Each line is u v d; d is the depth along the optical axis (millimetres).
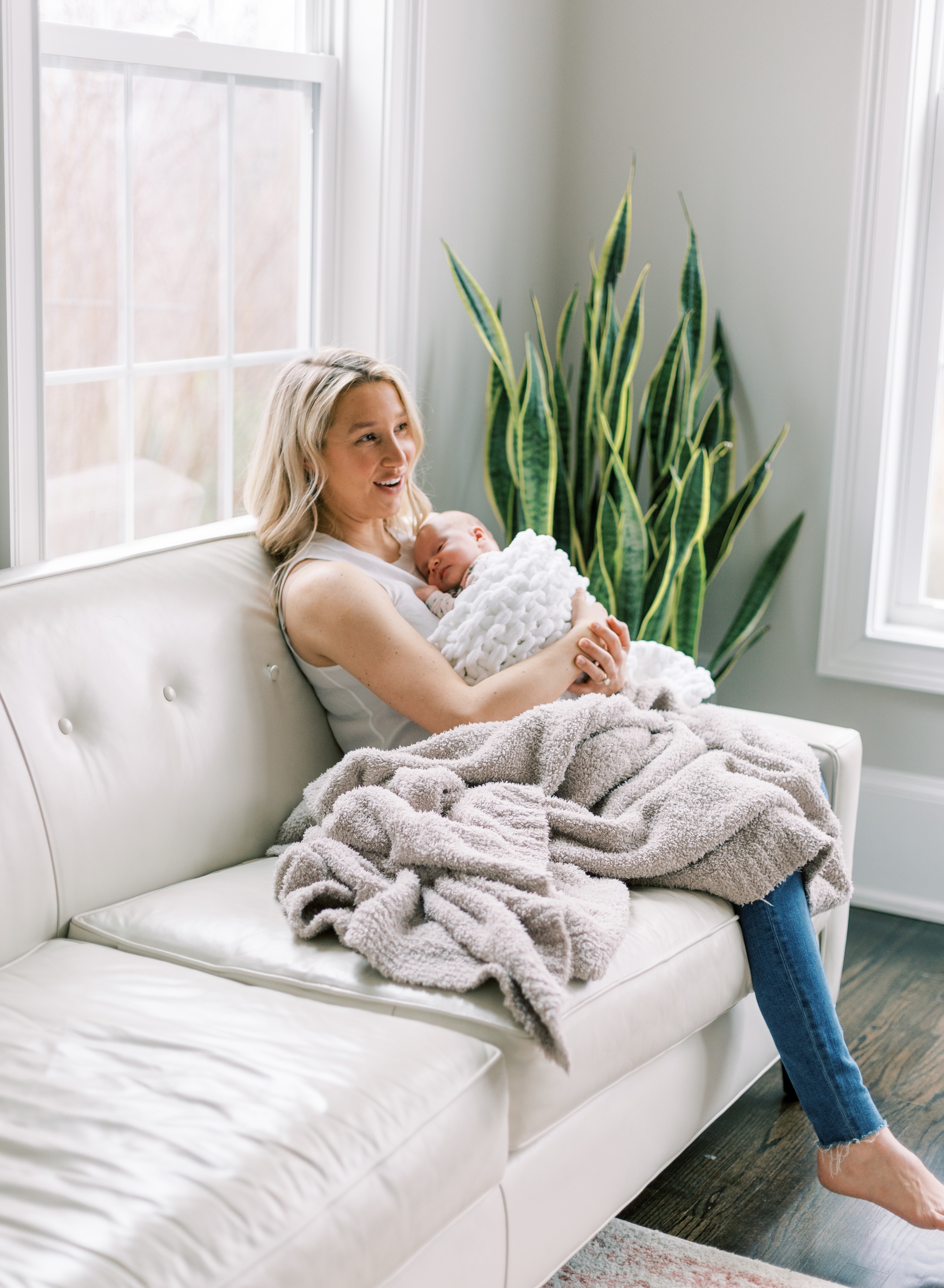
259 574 1978
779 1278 1624
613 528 2688
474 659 1864
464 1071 1284
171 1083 1198
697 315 2828
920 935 2723
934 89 2699
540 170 3000
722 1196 1818
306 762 1928
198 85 2238
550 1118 1375
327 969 1437
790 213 2834
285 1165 1099
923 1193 1633
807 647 2951
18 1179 1057
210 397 2375
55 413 2078
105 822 1625
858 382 2768
